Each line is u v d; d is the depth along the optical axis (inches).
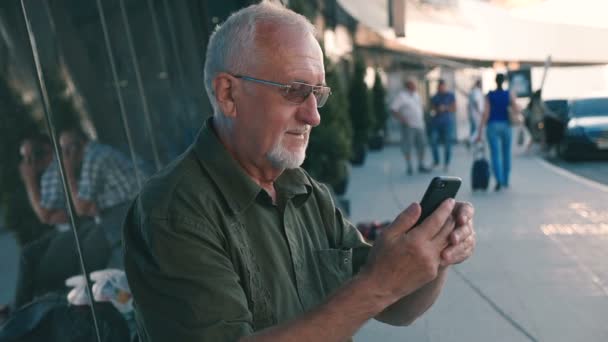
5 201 114.0
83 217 142.2
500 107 403.9
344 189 367.9
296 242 63.3
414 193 410.6
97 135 160.2
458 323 187.8
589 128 548.1
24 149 120.8
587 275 229.1
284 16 59.6
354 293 51.7
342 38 506.9
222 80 60.1
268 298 58.8
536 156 596.4
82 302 122.6
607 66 478.0
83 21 168.6
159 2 254.8
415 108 503.5
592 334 179.3
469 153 652.7
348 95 590.6
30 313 112.6
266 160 60.8
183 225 54.7
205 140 60.6
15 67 125.5
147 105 228.4
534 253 259.0
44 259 118.0
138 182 171.0
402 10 471.8
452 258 53.5
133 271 56.4
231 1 290.7
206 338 52.0
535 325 185.8
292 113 59.2
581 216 325.1
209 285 53.1
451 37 502.0
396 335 179.8
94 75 167.8
